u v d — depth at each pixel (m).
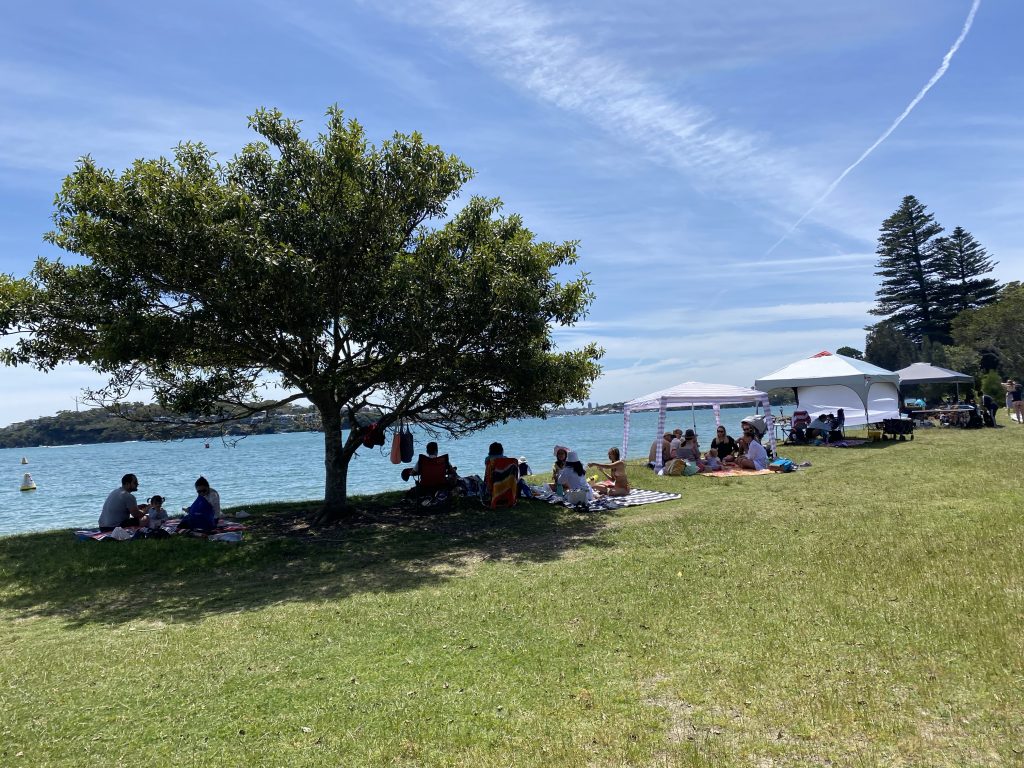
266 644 5.83
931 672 4.28
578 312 12.52
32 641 6.56
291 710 4.37
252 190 11.71
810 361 24.52
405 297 11.20
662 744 3.64
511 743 3.77
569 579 7.56
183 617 7.19
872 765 3.30
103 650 5.97
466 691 4.52
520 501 14.16
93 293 10.67
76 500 30.00
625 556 8.66
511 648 5.31
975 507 9.79
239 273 9.96
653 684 4.45
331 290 11.38
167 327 10.34
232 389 12.45
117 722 4.32
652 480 16.53
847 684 4.21
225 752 3.84
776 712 3.91
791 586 6.44
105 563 9.77
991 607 5.31
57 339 11.41
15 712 4.54
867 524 9.24
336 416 13.25
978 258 69.56
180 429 13.27
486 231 12.79
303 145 11.70
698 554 8.35
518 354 12.05
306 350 12.18
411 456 13.83
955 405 28.14
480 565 8.94
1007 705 3.77
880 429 23.42
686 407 21.69
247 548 10.62
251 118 11.66
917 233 71.56
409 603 6.98
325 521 12.88
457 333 11.84
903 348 66.88
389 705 4.36
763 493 13.36
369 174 11.69
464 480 14.56
